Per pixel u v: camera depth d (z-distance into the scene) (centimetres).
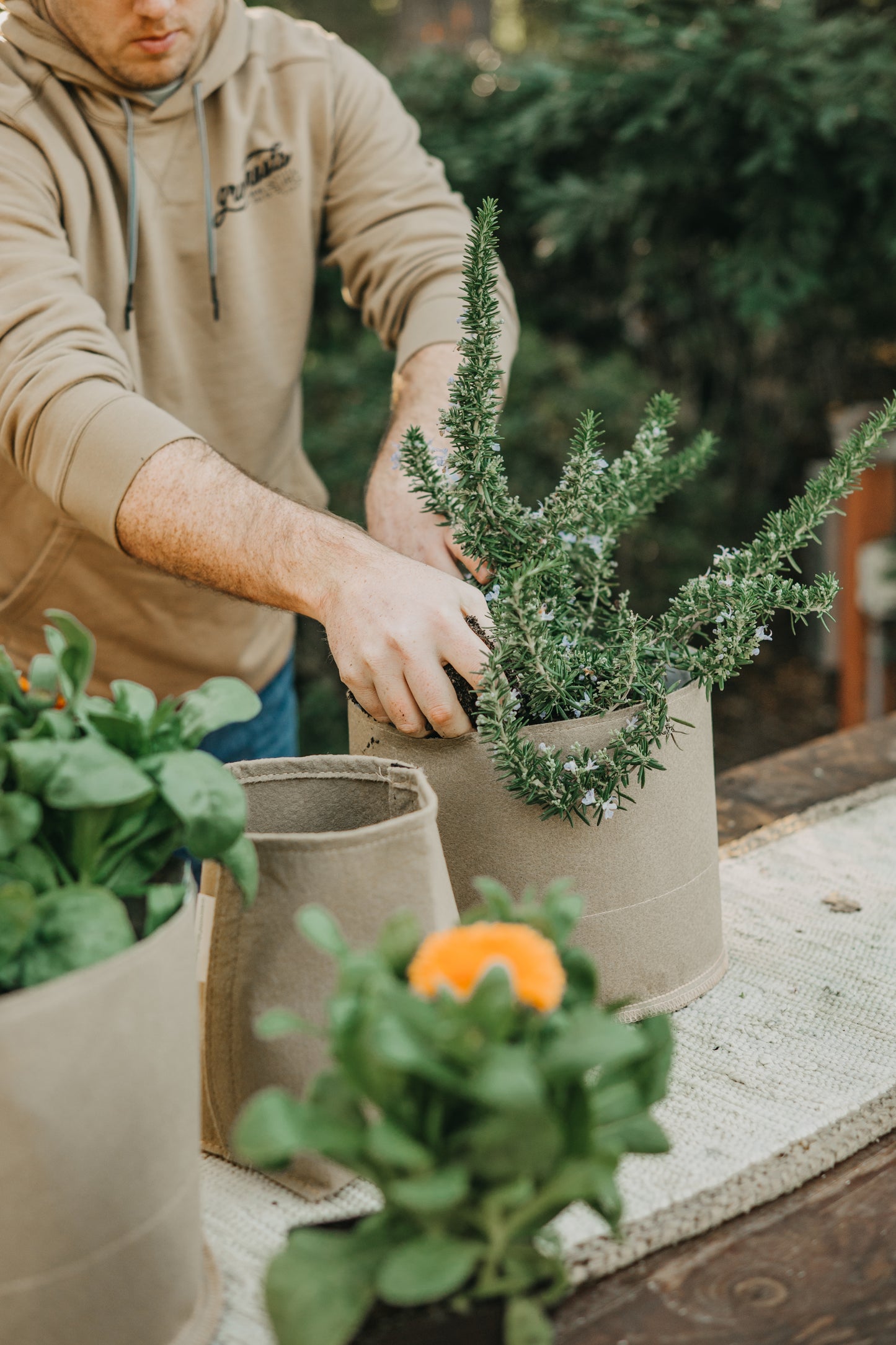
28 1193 42
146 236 123
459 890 72
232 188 127
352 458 316
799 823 106
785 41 255
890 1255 56
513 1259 42
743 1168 61
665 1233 57
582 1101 39
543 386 337
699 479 376
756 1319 53
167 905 49
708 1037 73
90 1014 42
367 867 56
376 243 133
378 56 380
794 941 85
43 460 90
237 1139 38
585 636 76
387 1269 37
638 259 325
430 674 68
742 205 281
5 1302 43
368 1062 38
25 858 48
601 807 68
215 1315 51
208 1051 61
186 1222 49
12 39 112
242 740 153
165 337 128
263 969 58
